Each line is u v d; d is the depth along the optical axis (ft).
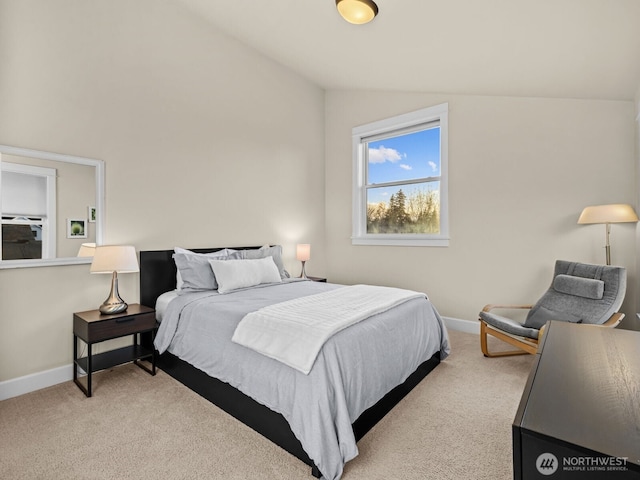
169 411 6.97
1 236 7.48
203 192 11.37
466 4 7.34
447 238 12.60
